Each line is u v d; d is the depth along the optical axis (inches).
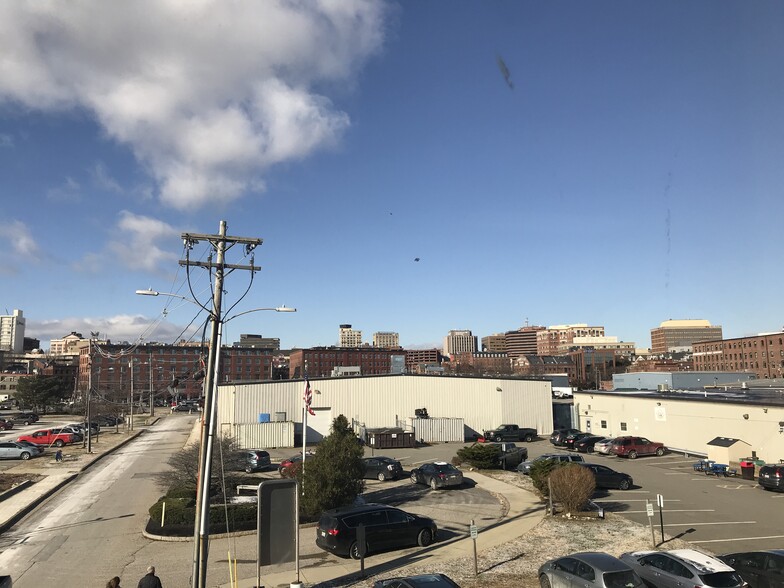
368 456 1732.3
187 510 916.6
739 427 1551.4
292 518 626.5
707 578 511.2
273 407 2172.7
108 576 677.3
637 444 1722.4
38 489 1238.3
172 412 4630.9
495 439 2139.5
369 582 636.7
